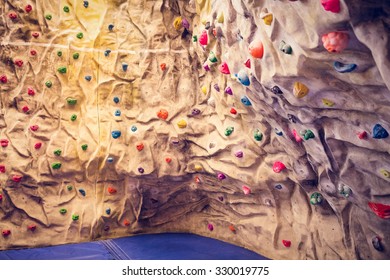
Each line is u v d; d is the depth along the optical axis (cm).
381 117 243
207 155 437
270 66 275
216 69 392
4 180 446
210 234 487
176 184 479
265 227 420
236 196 442
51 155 454
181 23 442
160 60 457
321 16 215
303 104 279
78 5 457
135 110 467
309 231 380
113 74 464
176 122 455
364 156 278
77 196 471
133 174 466
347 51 221
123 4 461
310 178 353
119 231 488
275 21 252
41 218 459
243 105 372
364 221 328
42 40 450
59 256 431
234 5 295
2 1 441
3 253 439
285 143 347
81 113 463
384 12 198
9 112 450
